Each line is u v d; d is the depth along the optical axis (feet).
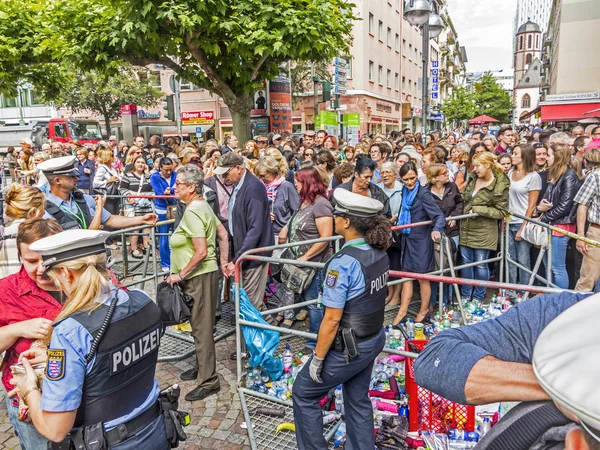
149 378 6.78
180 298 12.43
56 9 31.45
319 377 9.02
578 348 2.26
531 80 320.09
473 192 18.92
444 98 211.20
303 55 30.25
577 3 86.69
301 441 9.49
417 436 10.47
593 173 16.96
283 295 17.85
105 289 6.30
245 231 15.31
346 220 9.12
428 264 16.92
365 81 98.02
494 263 20.62
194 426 11.81
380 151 23.75
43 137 88.33
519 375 3.41
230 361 15.24
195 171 12.96
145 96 95.55
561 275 18.66
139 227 15.21
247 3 28.68
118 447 6.22
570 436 2.45
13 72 44.19
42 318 7.68
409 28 133.18
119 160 41.55
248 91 32.73
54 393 5.75
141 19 27.17
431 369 3.93
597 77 87.35
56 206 12.83
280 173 20.68
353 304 8.82
